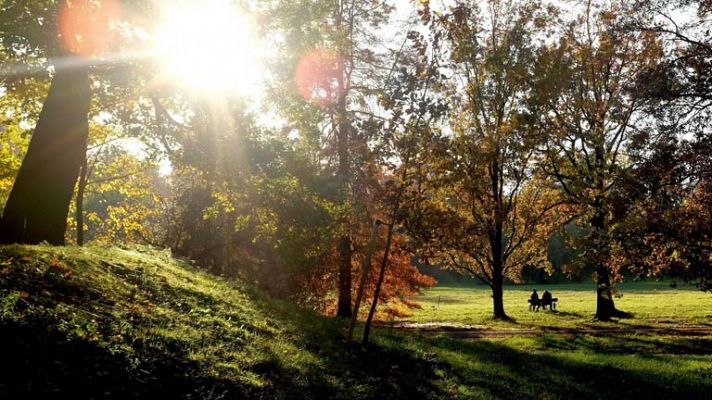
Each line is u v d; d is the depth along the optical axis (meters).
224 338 8.75
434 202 12.75
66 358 6.00
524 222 32.03
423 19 11.27
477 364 12.77
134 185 31.19
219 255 28.20
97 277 9.09
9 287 6.97
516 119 25.61
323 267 24.44
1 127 24.11
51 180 12.41
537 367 13.48
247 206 19.61
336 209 17.78
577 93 27.58
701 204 18.16
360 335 13.62
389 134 11.47
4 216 12.12
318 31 17.48
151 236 35.25
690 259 17.88
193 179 28.33
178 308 9.51
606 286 26.97
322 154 22.17
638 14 21.98
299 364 8.97
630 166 21.09
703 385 12.25
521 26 28.55
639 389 11.94
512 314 32.97
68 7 12.08
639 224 18.20
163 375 6.62
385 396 8.94
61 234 12.59
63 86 12.74
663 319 27.86
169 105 17.53
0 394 4.99
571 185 26.94
